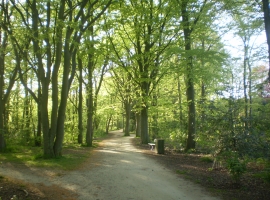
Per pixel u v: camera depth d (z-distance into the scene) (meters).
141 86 18.92
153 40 17.39
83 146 19.56
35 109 28.05
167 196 6.75
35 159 11.48
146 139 20.89
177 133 16.47
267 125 8.34
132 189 7.32
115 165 10.94
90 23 12.44
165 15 16.22
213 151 9.20
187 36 14.87
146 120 20.94
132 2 16.08
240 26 15.19
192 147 15.12
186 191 7.17
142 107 20.75
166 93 25.52
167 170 9.92
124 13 15.91
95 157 13.27
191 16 14.34
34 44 11.58
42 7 11.15
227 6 13.34
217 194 6.88
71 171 9.41
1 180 7.58
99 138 32.72
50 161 11.01
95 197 6.56
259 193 6.78
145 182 8.10
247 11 13.38
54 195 6.60
